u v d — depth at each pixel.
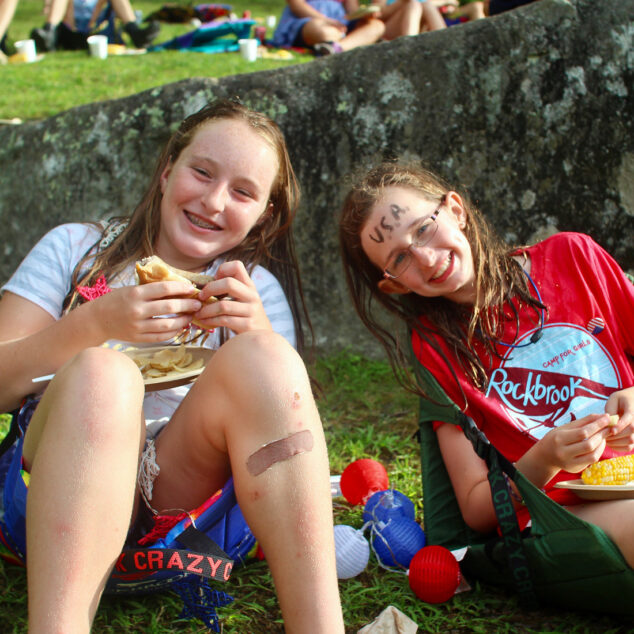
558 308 2.39
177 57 7.90
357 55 3.76
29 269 2.31
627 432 2.07
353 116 3.72
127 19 8.91
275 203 2.60
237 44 8.64
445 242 2.37
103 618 1.96
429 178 2.55
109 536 1.53
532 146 3.50
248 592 2.12
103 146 4.03
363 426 3.36
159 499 1.95
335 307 3.89
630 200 3.38
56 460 1.53
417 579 2.06
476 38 3.55
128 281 2.36
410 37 3.71
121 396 1.59
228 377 1.72
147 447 1.94
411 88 3.65
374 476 2.62
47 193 4.15
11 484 1.87
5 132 4.30
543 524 1.97
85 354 1.65
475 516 2.19
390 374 3.76
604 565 1.85
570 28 3.43
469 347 2.39
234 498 1.89
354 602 2.09
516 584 2.00
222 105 2.49
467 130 3.58
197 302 1.98
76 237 2.41
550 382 2.31
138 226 2.46
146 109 3.96
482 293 2.41
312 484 1.62
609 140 3.39
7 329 2.22
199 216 2.33
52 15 8.88
